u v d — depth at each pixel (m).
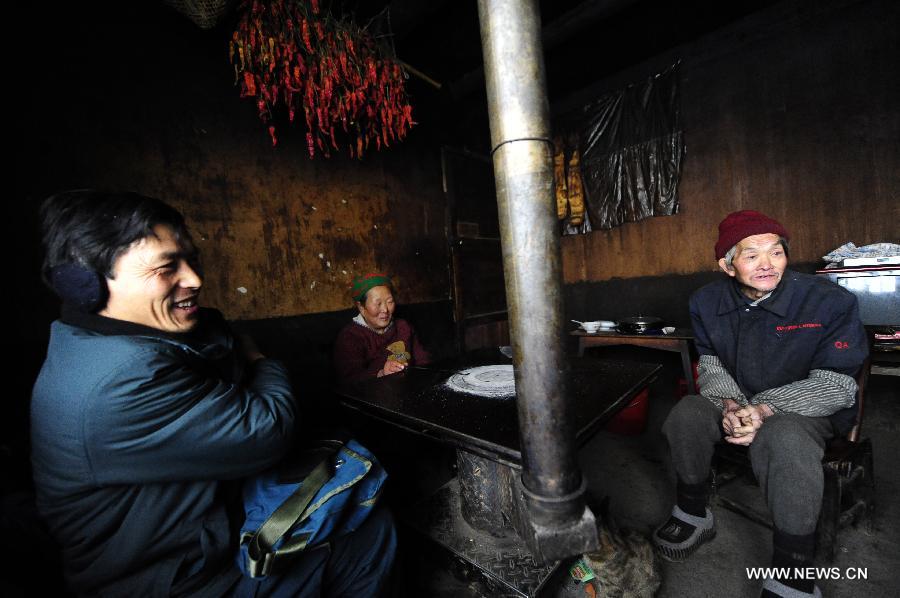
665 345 3.25
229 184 2.58
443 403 1.56
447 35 3.59
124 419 0.94
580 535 0.90
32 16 1.87
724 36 3.63
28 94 1.85
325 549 1.22
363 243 3.40
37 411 1.00
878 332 2.69
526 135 0.82
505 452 1.13
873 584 1.57
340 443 1.44
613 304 4.44
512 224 0.85
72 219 1.01
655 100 4.00
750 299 1.88
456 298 4.23
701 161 3.83
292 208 2.91
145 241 1.06
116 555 1.01
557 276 0.86
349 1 2.92
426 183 4.02
